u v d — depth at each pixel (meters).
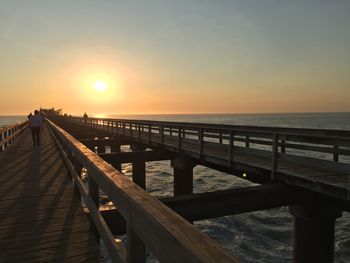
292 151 40.22
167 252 1.35
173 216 1.52
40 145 16.48
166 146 14.23
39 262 3.49
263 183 9.48
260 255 12.52
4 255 3.67
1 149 13.93
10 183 7.53
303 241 7.33
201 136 11.21
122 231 4.85
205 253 1.12
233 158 9.79
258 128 11.17
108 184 2.59
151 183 24.80
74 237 4.19
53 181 7.79
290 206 7.45
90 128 32.75
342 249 13.27
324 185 6.28
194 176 28.58
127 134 20.95
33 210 5.40
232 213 6.46
